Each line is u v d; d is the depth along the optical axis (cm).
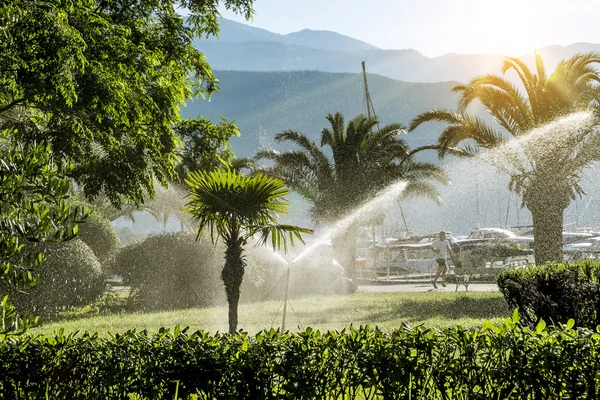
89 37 1321
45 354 439
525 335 414
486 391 414
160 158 1702
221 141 1930
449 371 413
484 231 3762
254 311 1689
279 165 3347
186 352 427
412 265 3850
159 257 2197
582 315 720
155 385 423
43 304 1812
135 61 1516
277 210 816
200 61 1798
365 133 3262
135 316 1678
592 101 2328
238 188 786
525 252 3434
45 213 477
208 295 2214
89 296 2003
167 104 1694
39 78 1179
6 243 464
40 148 496
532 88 2380
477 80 2391
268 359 419
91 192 1582
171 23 1692
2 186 471
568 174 2364
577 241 3766
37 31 1080
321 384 416
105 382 430
